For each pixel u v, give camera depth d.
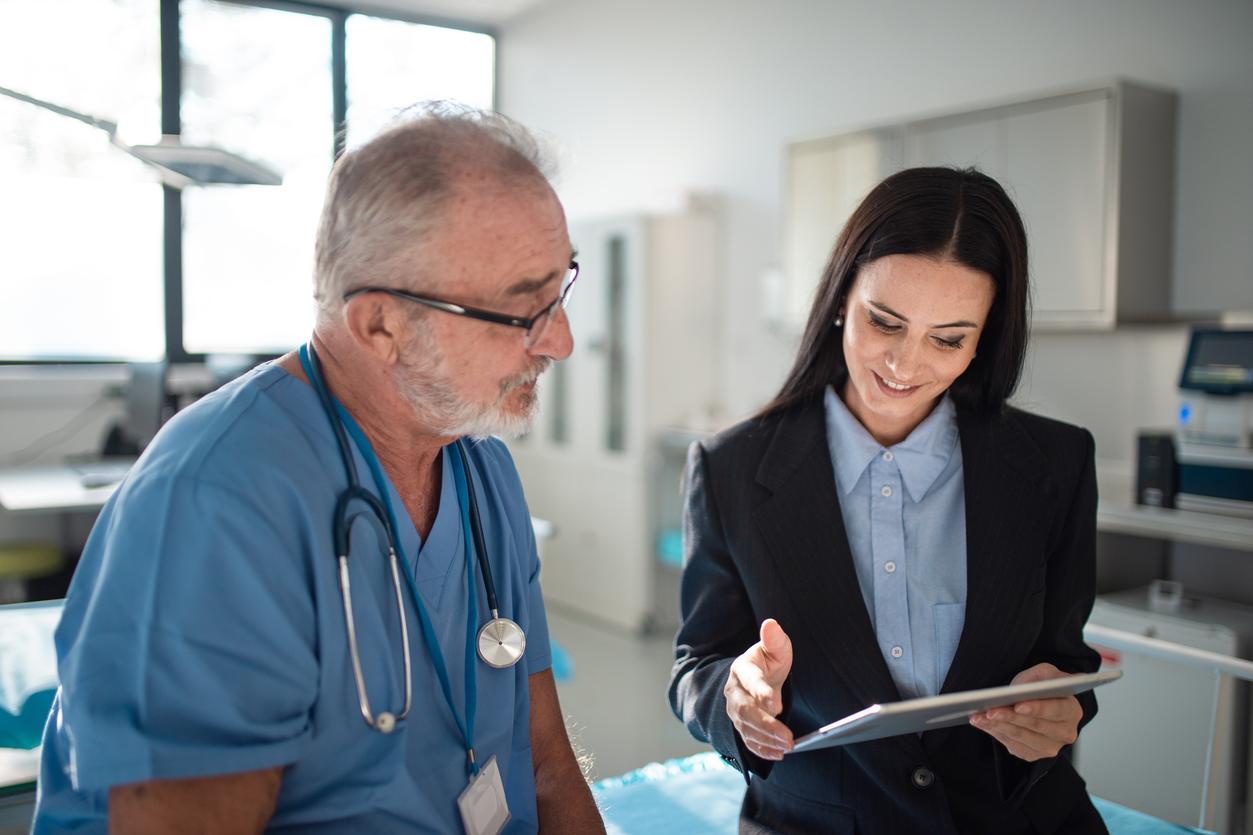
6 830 1.37
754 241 4.62
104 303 4.95
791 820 1.25
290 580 0.87
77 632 0.88
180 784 0.80
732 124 4.72
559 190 0.99
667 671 4.05
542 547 5.24
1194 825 2.37
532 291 0.92
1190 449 2.75
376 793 0.91
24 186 4.67
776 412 1.34
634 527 4.62
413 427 1.00
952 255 1.12
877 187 1.20
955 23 3.74
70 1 4.66
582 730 3.39
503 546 1.13
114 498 0.90
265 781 0.84
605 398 4.78
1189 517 2.63
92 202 4.85
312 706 0.89
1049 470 1.26
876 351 1.18
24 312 4.76
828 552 1.22
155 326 5.11
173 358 5.13
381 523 0.96
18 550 4.03
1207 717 2.35
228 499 0.85
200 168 2.86
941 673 1.21
